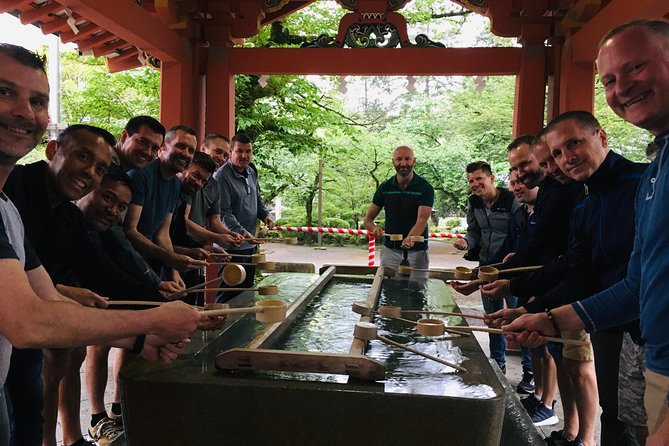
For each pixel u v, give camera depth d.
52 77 9.88
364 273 4.09
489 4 5.48
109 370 4.27
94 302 2.13
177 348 1.78
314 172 13.76
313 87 9.48
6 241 1.29
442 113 14.73
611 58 1.64
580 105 5.06
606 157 2.26
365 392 1.56
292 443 1.60
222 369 1.72
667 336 1.49
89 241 2.46
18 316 1.25
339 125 10.83
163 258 3.31
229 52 5.77
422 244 5.00
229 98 5.79
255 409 1.60
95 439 3.04
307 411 1.58
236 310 1.81
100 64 9.96
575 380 2.97
